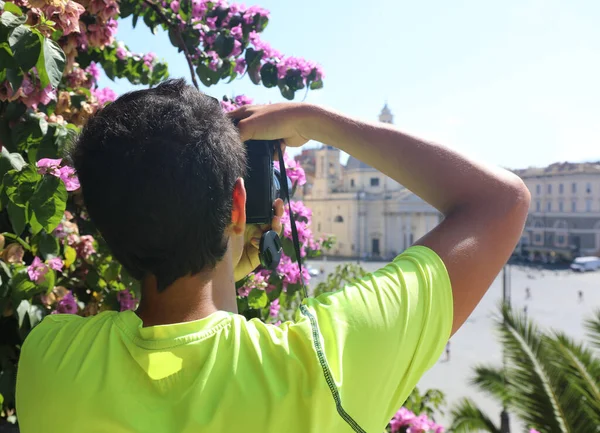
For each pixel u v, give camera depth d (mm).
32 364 732
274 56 3086
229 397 638
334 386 639
